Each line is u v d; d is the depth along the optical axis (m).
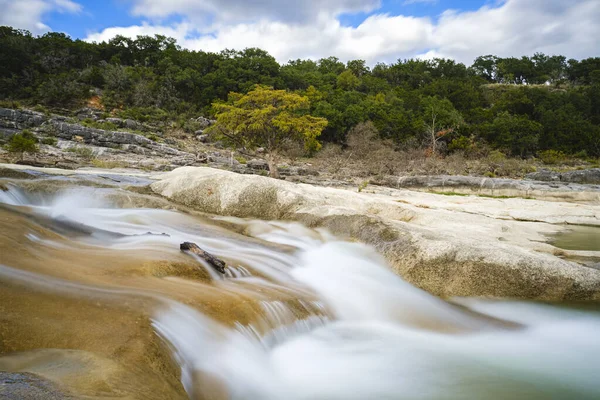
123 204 10.48
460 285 8.02
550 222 19.08
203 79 70.94
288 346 5.33
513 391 4.88
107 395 2.72
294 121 30.91
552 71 132.75
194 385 3.81
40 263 4.80
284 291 6.43
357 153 49.62
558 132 64.06
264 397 4.42
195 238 8.59
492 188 30.12
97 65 73.94
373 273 8.32
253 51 82.44
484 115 73.38
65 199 10.33
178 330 4.19
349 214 10.28
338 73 109.50
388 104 73.00
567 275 7.95
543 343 6.41
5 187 9.98
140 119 55.91
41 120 44.78
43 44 73.00
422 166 43.19
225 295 5.35
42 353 3.27
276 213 11.23
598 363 5.71
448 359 5.68
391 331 6.50
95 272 5.02
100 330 3.71
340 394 4.64
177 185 12.12
